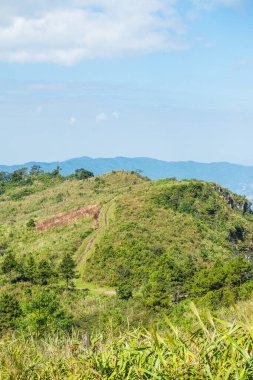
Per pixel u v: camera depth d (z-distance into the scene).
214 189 129.50
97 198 132.50
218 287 54.88
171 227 100.56
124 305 54.44
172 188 121.94
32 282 71.50
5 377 5.40
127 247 84.06
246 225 119.00
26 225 111.69
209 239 100.94
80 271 80.19
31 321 31.22
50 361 5.44
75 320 35.34
